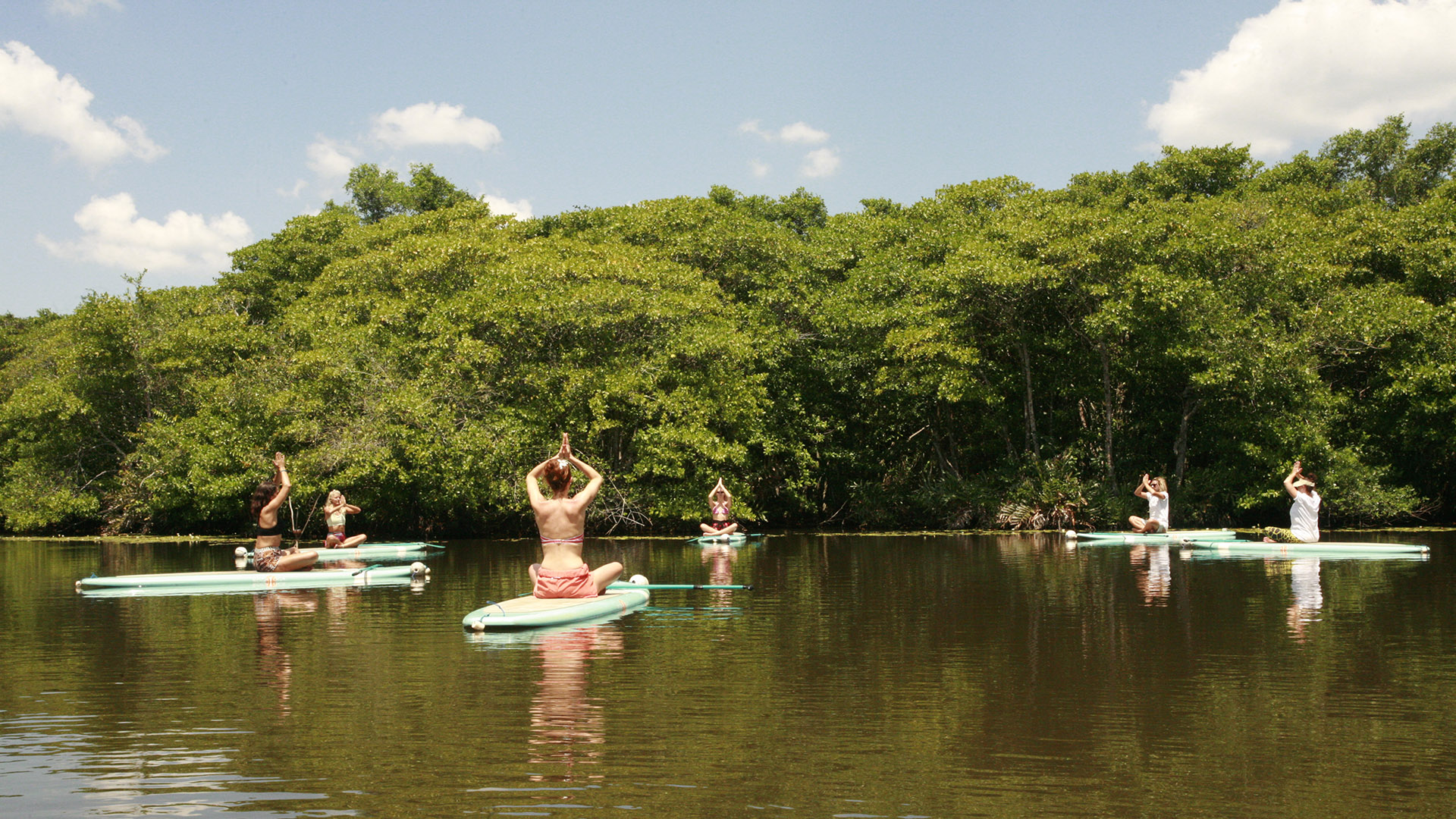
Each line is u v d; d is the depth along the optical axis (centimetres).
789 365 3150
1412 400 2519
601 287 2547
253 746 554
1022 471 2792
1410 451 2761
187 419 2753
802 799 462
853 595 1223
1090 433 2956
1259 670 738
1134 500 2700
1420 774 495
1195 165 3186
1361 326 2473
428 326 2566
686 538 2567
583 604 1023
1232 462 2750
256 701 660
